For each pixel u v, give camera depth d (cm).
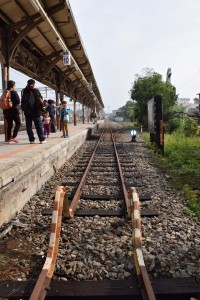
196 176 991
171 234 503
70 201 707
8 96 967
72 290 341
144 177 973
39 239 488
